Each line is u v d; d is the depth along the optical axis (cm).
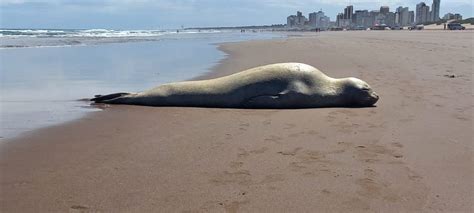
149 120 675
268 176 430
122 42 2983
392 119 670
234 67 1398
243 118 688
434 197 379
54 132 601
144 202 373
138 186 407
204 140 558
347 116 696
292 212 354
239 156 491
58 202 373
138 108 772
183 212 354
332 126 627
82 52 1942
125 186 407
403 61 1547
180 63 1529
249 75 804
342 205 366
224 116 705
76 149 521
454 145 526
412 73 1212
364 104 783
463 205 363
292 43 3116
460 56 1694
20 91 945
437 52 1916
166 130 612
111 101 819
